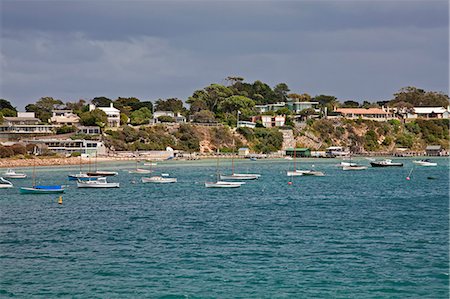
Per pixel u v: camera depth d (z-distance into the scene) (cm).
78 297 6506
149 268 7512
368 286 6812
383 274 7231
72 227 10231
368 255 8075
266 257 7988
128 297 6488
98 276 7194
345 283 6906
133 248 8569
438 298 6469
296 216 11325
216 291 6650
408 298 6462
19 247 8669
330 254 8131
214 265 7625
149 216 11419
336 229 9888
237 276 7156
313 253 8194
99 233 9669
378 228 9956
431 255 8069
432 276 7156
